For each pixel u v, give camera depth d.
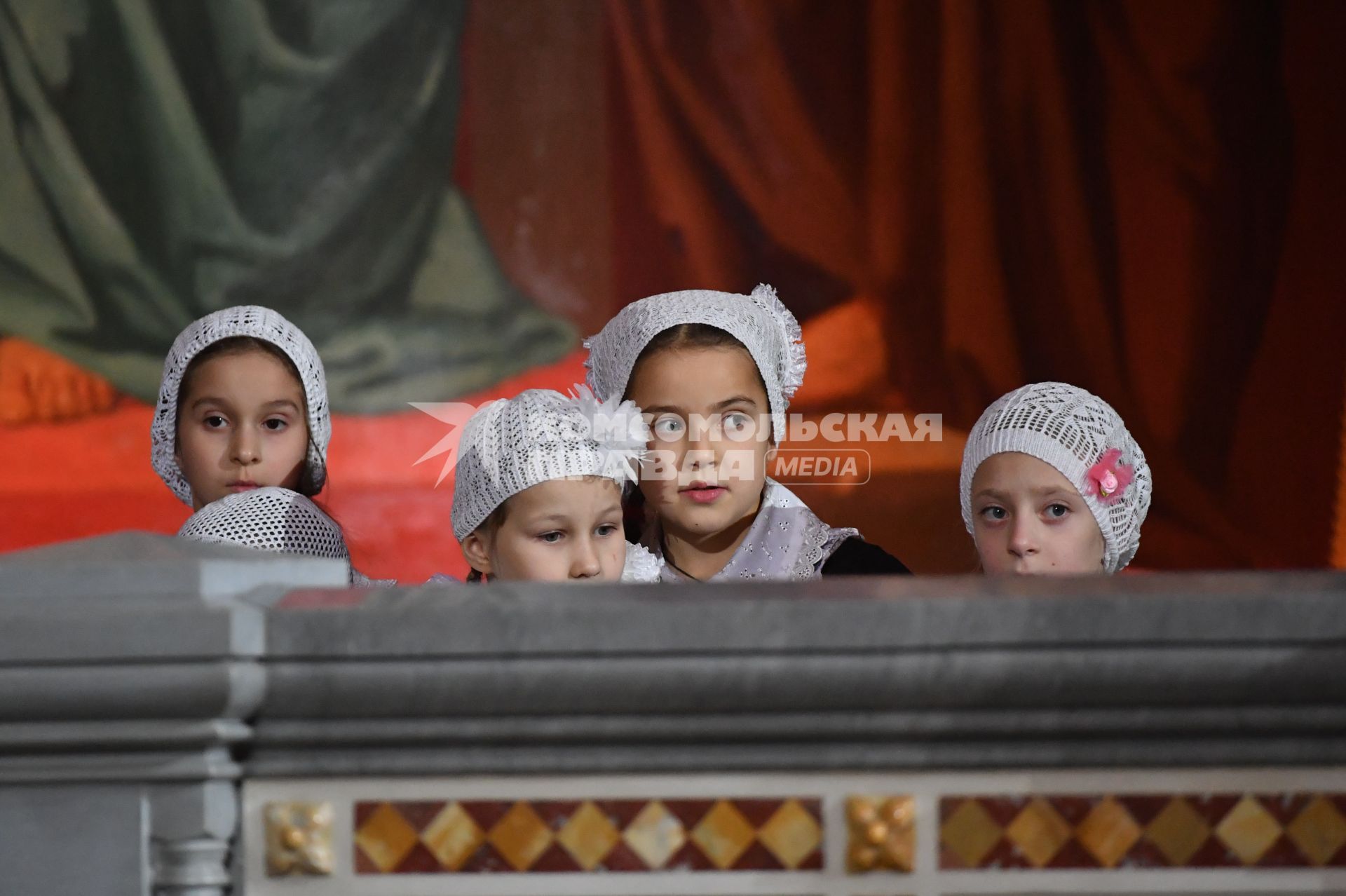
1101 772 2.65
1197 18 22.39
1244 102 22.42
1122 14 22.64
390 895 2.68
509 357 22.84
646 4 23.02
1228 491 22.50
